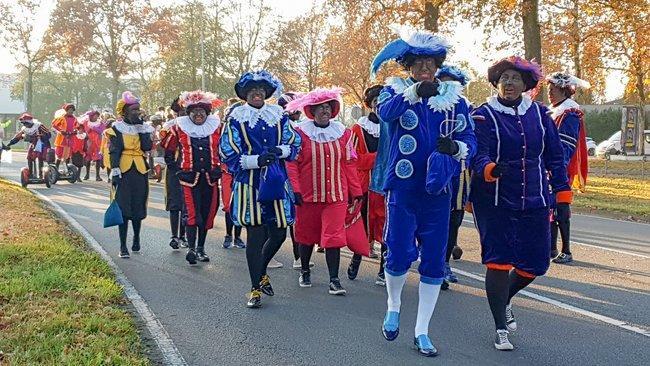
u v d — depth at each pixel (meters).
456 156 5.03
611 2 22.02
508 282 5.41
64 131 19.77
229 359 5.16
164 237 10.62
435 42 5.14
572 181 8.81
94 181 20.83
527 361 5.16
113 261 8.68
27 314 5.62
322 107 7.20
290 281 7.82
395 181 5.14
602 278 8.04
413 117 5.09
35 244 8.45
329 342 5.58
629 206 15.60
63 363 4.54
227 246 9.87
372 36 34.81
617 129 53.53
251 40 42.59
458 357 5.25
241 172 6.62
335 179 7.13
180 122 8.64
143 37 41.09
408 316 6.40
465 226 12.27
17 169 26.20
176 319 6.19
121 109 9.08
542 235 5.33
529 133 5.30
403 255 5.20
